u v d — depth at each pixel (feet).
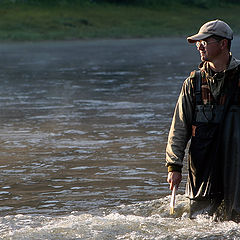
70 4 533.14
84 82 148.97
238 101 37.93
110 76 165.17
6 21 461.37
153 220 38.58
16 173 55.47
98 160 60.39
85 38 430.20
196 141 38.34
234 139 37.65
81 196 47.39
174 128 39.14
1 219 40.57
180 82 144.46
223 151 37.83
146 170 55.77
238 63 38.06
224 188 37.86
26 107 102.68
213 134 38.01
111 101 109.29
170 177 38.88
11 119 88.99
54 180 52.65
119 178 52.95
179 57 244.22
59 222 39.19
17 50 313.12
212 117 38.04
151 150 64.95
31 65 211.00
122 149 65.67
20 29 443.73
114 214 40.24
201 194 38.29
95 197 46.98
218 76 37.81
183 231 35.94
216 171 38.04
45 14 492.95
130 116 90.27
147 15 542.98
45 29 450.71
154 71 179.42
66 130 78.43
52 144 69.15
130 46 342.03
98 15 518.78
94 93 123.44
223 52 38.11
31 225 38.99
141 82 146.51
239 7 622.54
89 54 272.10
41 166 58.13
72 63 218.59
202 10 592.19
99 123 83.82
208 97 38.19
